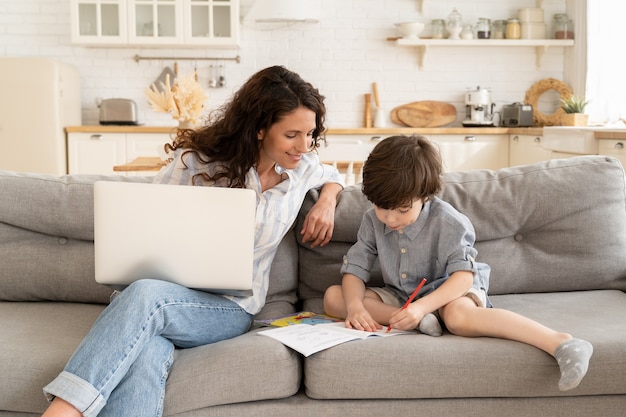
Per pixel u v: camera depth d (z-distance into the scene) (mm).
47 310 2117
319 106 1947
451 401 1725
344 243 2289
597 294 2205
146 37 5590
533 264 2244
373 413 1712
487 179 2295
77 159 5516
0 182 2232
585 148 3951
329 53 5992
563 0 5922
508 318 1770
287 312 2150
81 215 2221
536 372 1691
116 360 1587
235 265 1802
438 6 5949
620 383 1713
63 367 1696
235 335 1953
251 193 1788
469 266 1923
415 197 1889
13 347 1766
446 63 6004
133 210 1777
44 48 5898
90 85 5961
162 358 1697
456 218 1985
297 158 1975
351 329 1854
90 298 2211
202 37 5613
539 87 5914
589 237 2227
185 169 2023
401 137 1941
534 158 5074
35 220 2217
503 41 5746
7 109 5289
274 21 5875
